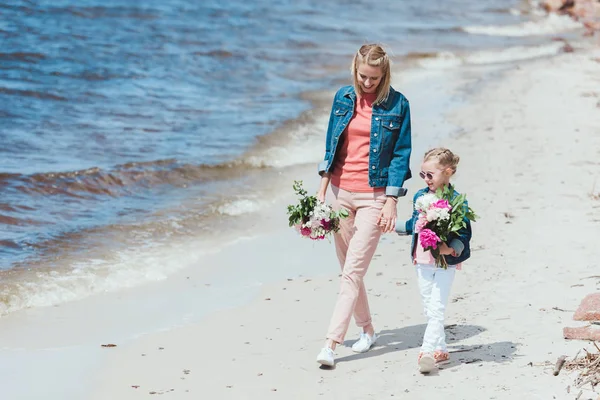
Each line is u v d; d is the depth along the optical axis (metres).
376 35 30.17
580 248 9.23
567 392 5.83
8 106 16.97
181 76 21.11
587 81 21.34
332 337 6.62
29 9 27.86
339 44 27.56
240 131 16.22
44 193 12.16
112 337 7.61
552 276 8.41
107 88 19.20
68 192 12.31
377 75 6.44
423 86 21.38
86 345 7.42
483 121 16.84
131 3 31.22
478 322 7.35
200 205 12.07
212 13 31.30
